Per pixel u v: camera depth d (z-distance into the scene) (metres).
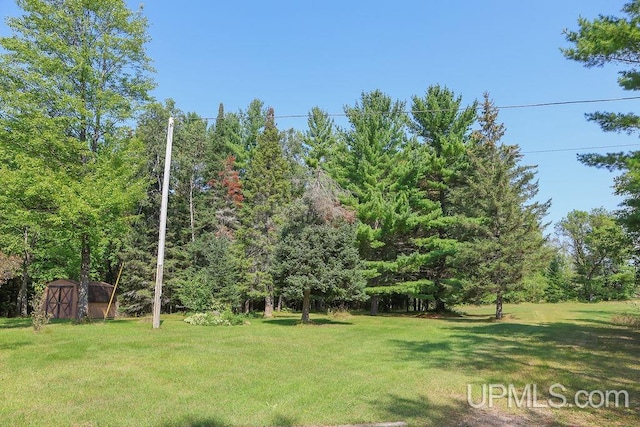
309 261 20.52
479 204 27.17
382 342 13.96
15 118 19.05
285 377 8.15
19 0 19.20
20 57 19.03
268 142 30.36
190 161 38.81
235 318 20.95
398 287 30.08
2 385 7.25
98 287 30.61
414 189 30.81
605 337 15.62
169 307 35.69
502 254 25.62
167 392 6.88
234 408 6.04
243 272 28.58
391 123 33.91
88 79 20.41
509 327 19.70
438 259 31.27
